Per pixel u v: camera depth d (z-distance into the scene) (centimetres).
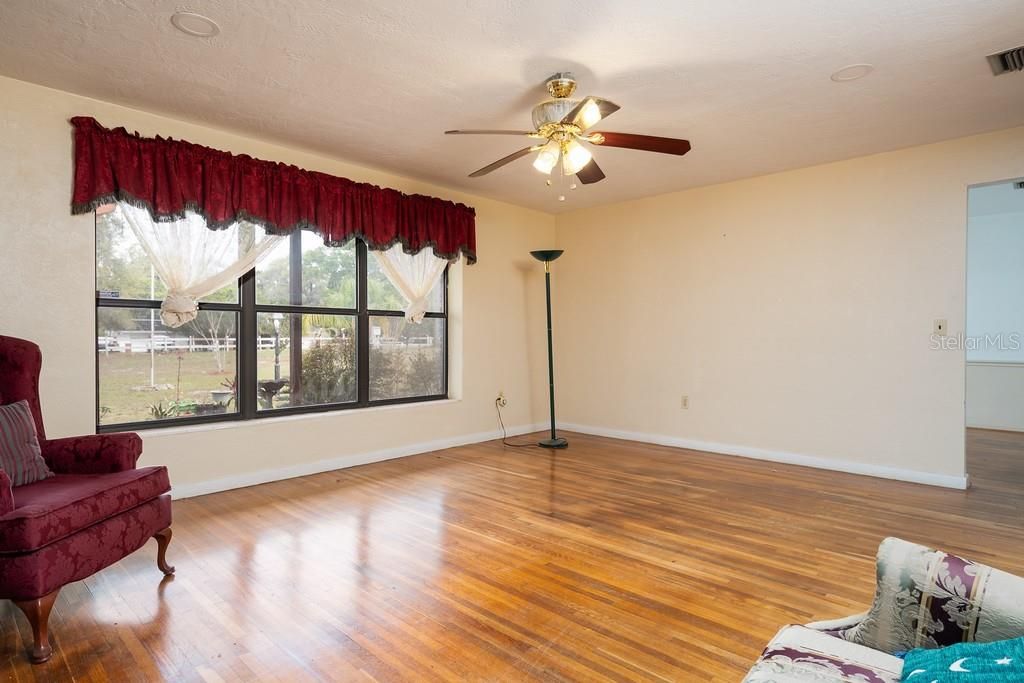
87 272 325
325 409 453
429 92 316
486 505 351
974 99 327
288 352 431
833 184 448
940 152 402
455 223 518
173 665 183
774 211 478
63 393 317
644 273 562
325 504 351
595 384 602
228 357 399
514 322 596
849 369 443
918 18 242
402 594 232
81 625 208
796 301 468
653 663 184
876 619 125
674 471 439
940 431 404
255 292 412
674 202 539
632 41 261
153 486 242
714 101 328
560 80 294
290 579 246
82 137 318
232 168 374
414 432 499
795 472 438
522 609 220
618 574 252
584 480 411
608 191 536
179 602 225
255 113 346
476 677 177
